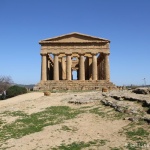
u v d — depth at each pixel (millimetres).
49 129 26969
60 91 64250
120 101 34281
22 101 48344
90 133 24469
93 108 34750
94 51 82000
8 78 119062
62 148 20656
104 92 46531
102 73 90375
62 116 32469
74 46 82312
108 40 82188
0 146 22484
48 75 91562
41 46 82812
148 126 23594
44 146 21594
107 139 22094
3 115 35688
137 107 29734
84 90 67125
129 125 25062
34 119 32031
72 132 25328
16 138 24703
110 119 28328
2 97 64438
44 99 46250
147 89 36312
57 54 82312
